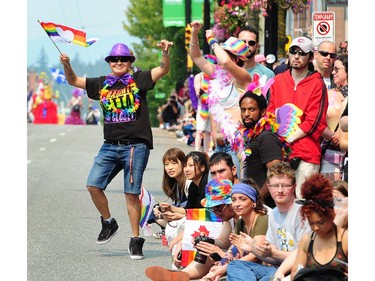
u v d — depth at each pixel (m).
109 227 16.03
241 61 15.55
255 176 13.81
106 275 14.27
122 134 15.70
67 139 44.62
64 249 16.36
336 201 9.97
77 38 15.62
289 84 14.76
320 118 14.43
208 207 12.52
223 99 15.38
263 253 11.30
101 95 15.70
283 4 27.36
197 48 15.99
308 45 14.67
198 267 12.52
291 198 11.39
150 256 15.78
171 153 15.59
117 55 15.59
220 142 15.43
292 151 14.45
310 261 10.03
